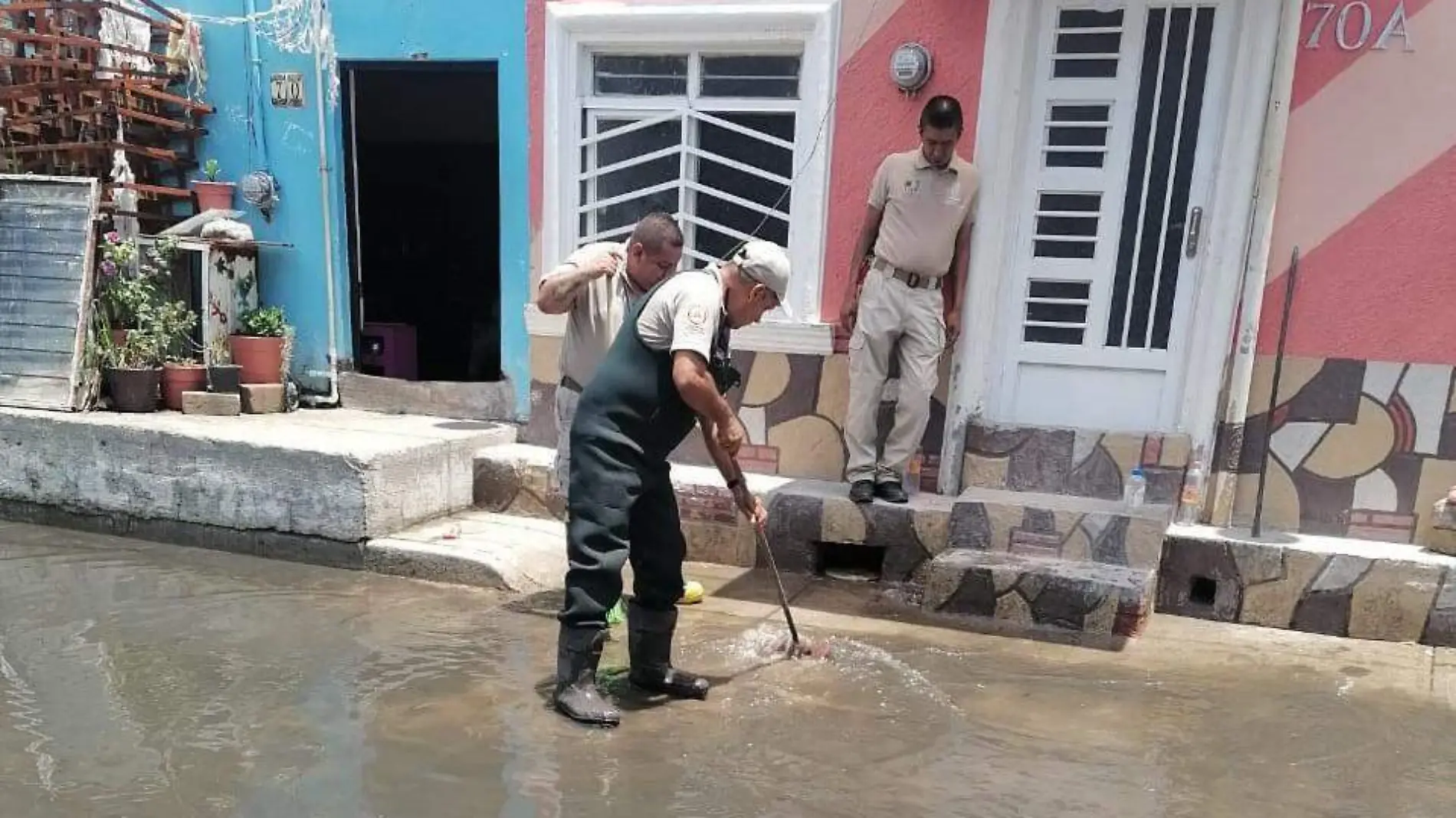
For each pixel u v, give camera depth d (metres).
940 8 4.70
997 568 4.22
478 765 2.92
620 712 3.30
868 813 2.72
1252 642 4.07
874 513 4.71
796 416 5.22
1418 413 4.27
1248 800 2.85
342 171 5.99
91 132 5.95
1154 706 3.44
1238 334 4.40
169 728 3.14
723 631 4.09
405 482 5.04
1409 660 3.89
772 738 3.14
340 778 2.84
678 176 5.38
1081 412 4.82
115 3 5.71
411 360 7.27
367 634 3.98
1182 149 4.51
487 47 5.55
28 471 5.55
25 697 3.37
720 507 4.99
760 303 3.24
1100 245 4.68
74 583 4.61
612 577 3.24
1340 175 4.25
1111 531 4.33
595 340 3.82
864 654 3.86
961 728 3.24
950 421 4.88
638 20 5.16
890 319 4.61
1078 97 4.62
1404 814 2.80
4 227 5.65
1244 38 4.25
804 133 5.04
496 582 4.57
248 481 5.05
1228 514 4.51
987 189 4.64
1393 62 4.12
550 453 5.52
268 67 5.97
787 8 4.92
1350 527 4.42
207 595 4.46
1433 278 4.19
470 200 8.77
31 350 5.64
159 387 5.81
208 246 5.81
